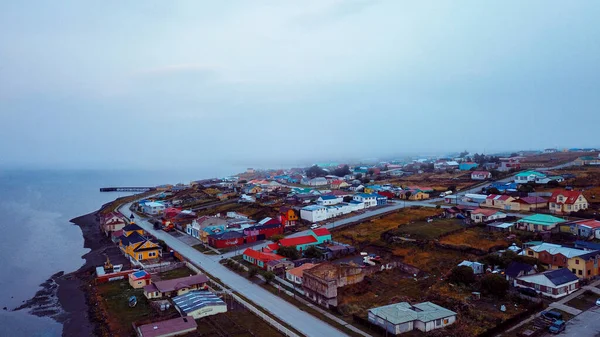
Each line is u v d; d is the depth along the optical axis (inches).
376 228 3988.7
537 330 1888.5
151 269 3230.8
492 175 6879.9
